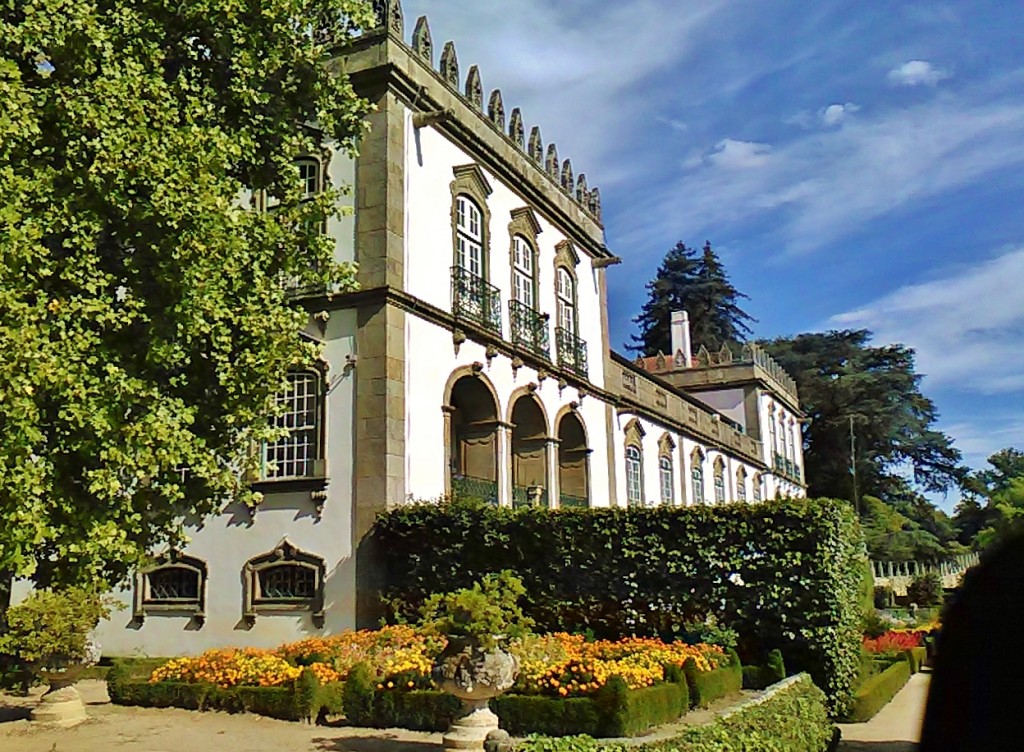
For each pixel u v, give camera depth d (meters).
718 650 13.47
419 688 11.34
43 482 7.39
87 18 8.59
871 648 20.39
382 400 16.27
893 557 52.53
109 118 8.40
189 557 17.38
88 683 16.08
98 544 7.73
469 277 19.44
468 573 15.61
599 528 15.44
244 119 10.68
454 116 18.56
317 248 10.85
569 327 25.03
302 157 17.70
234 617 16.78
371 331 16.58
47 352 7.23
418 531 15.75
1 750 10.09
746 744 8.98
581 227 25.73
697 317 70.56
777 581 14.34
